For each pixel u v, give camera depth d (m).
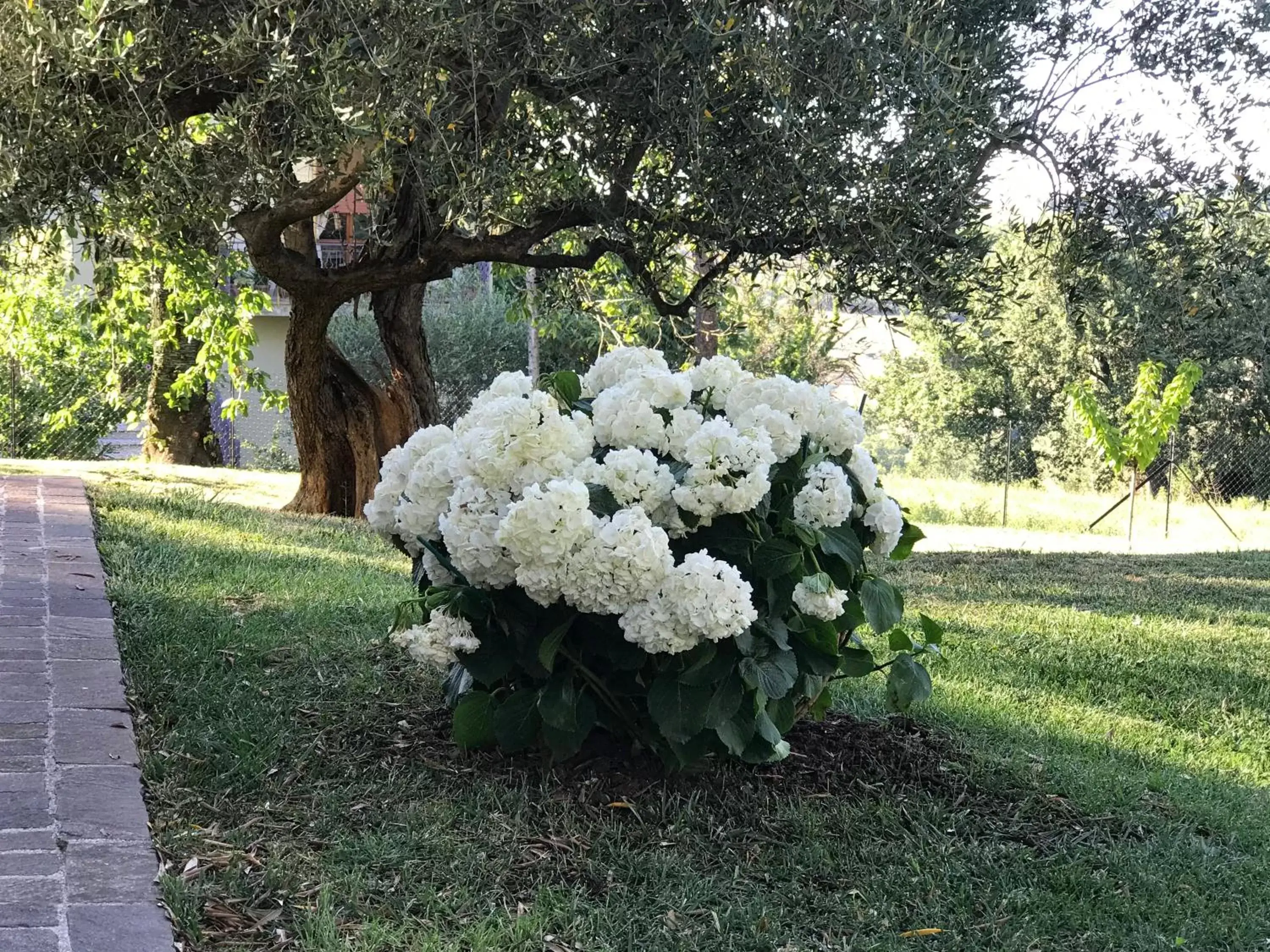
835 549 3.22
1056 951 2.71
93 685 3.59
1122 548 12.45
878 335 23.61
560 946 2.50
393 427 9.29
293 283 7.18
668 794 3.29
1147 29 5.37
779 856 3.04
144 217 5.13
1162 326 5.49
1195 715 5.13
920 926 2.77
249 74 4.85
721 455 3.01
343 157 5.47
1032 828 3.41
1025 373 20.08
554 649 3.00
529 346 19.73
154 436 14.88
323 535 7.15
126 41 4.23
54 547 5.50
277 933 2.42
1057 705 4.97
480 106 5.43
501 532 2.82
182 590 5.02
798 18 4.77
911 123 4.91
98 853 2.52
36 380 16.30
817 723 3.99
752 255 6.62
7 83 4.50
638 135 5.69
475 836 2.97
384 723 3.69
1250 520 16.36
